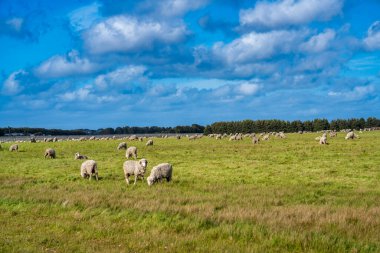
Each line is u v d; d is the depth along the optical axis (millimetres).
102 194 19266
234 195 19125
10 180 26234
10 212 15680
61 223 13734
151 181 23375
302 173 28422
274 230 11805
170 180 24984
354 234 11398
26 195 19281
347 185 22969
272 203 17125
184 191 20875
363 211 14258
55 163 38469
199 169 31672
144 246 10977
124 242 11500
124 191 21141
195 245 11047
